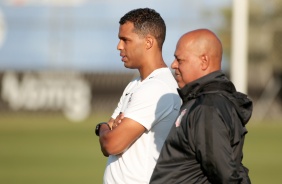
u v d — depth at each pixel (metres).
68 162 54.91
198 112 15.84
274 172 49.75
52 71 102.56
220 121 15.65
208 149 15.52
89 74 102.00
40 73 102.25
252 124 94.75
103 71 101.81
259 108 102.25
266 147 66.94
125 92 20.61
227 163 15.44
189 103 16.33
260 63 114.25
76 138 74.38
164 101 19.16
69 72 102.38
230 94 16.33
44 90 102.00
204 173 16.08
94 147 66.31
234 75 69.44
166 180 16.30
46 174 47.84
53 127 87.25
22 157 58.34
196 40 16.67
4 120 97.88
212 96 16.06
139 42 19.66
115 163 19.41
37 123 93.12
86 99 102.06
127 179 19.06
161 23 19.81
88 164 53.62
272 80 103.19
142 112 19.00
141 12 19.80
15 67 109.19
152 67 19.73
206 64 16.61
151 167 19.02
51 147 66.12
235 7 69.62
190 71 16.69
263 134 80.06
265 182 44.56
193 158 16.06
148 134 19.17
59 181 44.38
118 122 19.16
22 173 48.38
